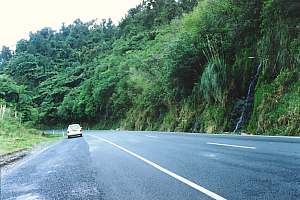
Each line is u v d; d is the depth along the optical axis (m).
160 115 51.97
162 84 50.34
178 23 58.16
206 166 9.51
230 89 30.72
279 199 5.51
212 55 32.97
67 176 9.80
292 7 24.22
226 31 32.59
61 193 7.37
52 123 117.06
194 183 7.24
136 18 138.00
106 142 24.59
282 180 6.94
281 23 25.20
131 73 71.31
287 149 12.14
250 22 29.53
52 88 128.00
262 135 21.52
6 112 53.69
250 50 29.59
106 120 86.81
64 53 181.00
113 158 13.40
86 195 6.91
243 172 8.14
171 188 6.94
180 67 37.91
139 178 8.43
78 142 28.53
